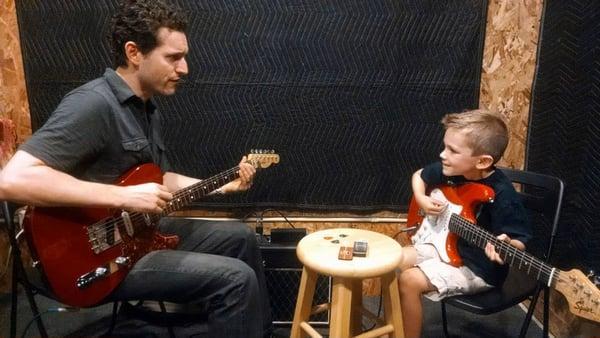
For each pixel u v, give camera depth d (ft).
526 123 7.16
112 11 6.93
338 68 7.21
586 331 6.13
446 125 5.60
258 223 7.41
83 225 4.76
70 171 4.73
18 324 6.97
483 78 7.29
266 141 7.43
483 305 5.17
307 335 5.90
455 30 7.11
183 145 7.39
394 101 7.34
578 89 6.12
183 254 5.18
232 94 7.25
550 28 6.60
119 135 4.98
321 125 7.39
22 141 7.37
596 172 5.84
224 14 6.98
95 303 4.94
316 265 4.90
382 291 5.32
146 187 4.83
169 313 6.23
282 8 6.99
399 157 7.52
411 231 6.30
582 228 6.11
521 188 7.20
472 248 5.52
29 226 4.54
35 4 6.90
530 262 4.73
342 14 7.03
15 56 7.10
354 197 7.64
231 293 4.96
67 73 7.13
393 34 7.11
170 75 5.13
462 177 5.72
